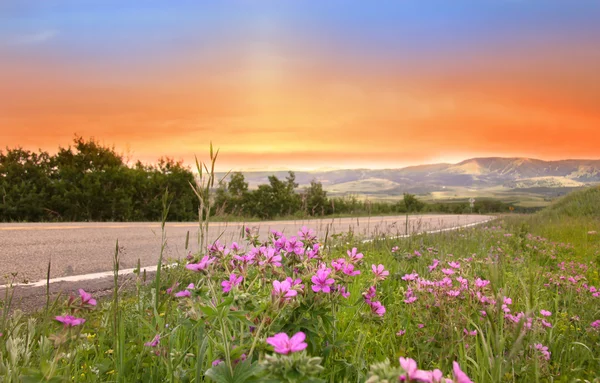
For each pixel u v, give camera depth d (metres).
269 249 2.20
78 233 10.23
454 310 2.77
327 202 28.28
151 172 17.25
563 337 2.99
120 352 2.03
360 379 2.10
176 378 1.96
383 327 3.11
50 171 14.64
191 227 13.05
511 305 3.21
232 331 2.06
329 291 2.07
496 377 1.84
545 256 7.85
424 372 1.14
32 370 1.51
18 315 2.20
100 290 4.94
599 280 5.67
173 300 2.84
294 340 1.26
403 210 37.41
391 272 5.06
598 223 14.26
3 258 6.89
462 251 7.53
